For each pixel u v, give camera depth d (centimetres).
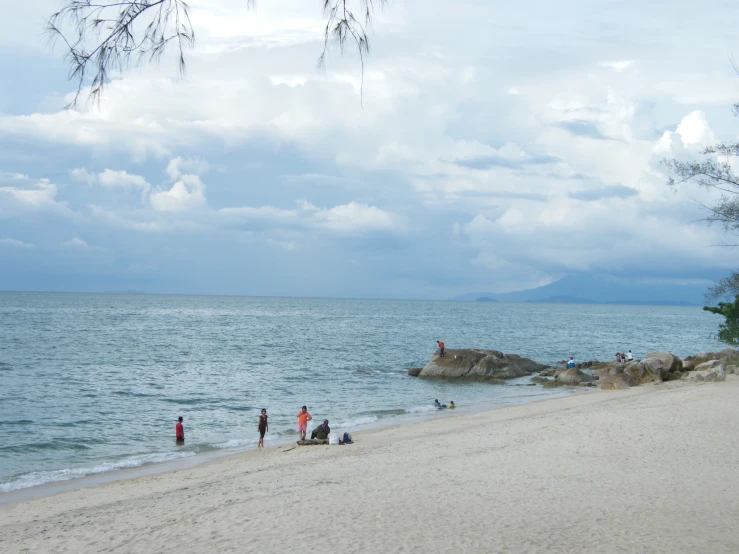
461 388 4519
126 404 3647
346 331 10775
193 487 1708
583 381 4638
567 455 1855
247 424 3117
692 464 1695
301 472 1817
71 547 1180
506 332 11406
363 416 3341
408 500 1400
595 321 17588
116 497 1656
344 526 1214
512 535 1130
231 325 11850
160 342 7894
